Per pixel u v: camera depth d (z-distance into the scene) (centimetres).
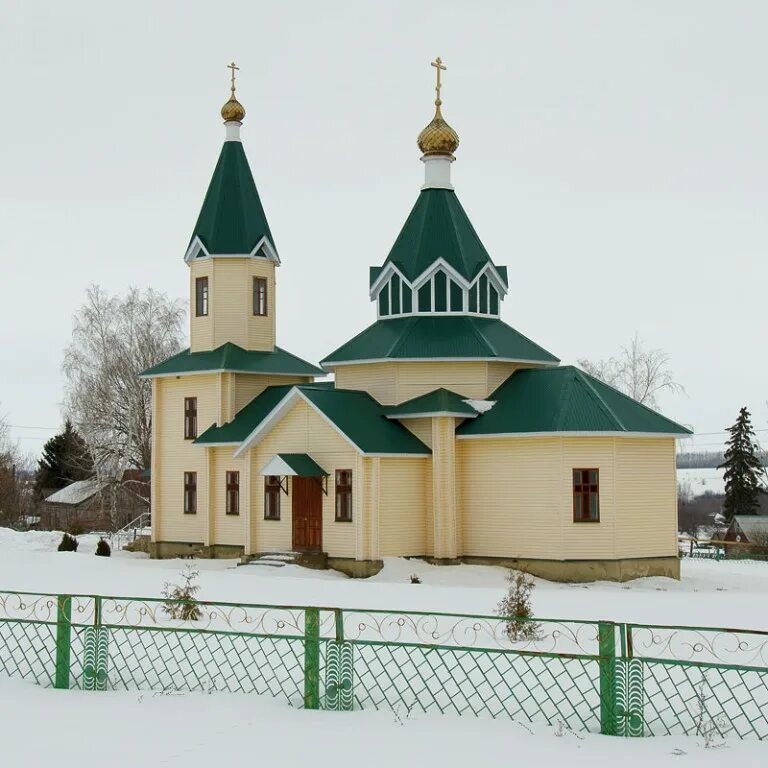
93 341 7012
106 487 7325
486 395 3831
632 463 3547
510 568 3578
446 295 3972
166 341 7112
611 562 3444
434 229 4050
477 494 3691
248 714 1334
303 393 3753
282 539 3884
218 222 4531
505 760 1131
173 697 1433
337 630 1391
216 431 4306
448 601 2520
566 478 3481
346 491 3675
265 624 2050
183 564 3956
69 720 1309
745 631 1288
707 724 1273
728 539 7131
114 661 1588
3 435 10056
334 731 1249
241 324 4488
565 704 1378
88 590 2769
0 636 1667
